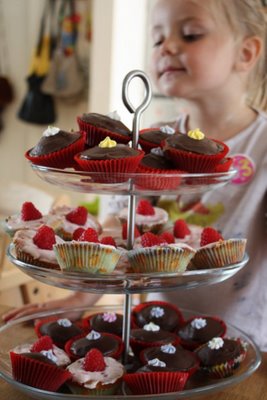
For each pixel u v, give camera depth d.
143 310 0.84
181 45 1.01
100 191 0.71
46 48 2.72
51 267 0.71
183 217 1.09
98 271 0.69
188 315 0.87
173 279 0.70
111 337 0.77
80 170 0.74
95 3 2.55
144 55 2.59
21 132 2.96
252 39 1.06
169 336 0.78
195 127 1.13
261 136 1.09
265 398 0.70
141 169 0.72
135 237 0.81
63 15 2.68
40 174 0.73
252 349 0.77
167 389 0.68
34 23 2.81
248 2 1.04
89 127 0.75
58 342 0.77
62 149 0.72
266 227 1.05
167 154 0.74
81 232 0.78
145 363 0.72
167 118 2.48
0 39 2.88
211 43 1.01
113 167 0.69
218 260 0.74
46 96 2.77
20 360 0.67
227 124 1.11
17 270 1.43
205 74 1.02
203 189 0.74
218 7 1.01
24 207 0.81
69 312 0.86
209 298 1.04
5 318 0.91
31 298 1.51
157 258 0.70
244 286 1.04
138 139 0.76
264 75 1.13
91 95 2.64
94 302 0.98
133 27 2.58
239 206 1.07
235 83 1.08
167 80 1.03
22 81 2.90
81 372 0.69
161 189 0.72
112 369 0.70
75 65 2.69
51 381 0.67
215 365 0.72
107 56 2.58
